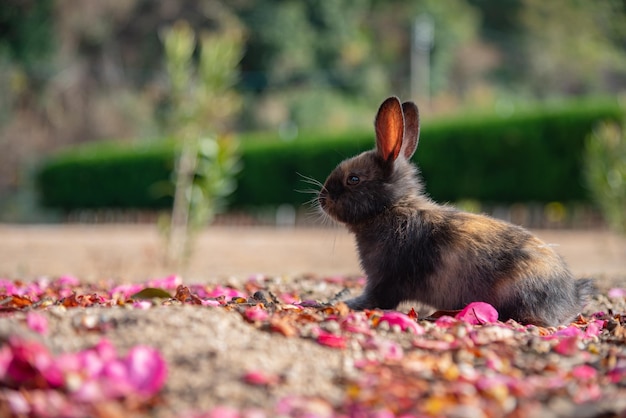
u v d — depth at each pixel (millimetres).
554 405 2961
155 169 28594
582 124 20828
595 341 4102
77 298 4852
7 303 4570
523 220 22359
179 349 3299
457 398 2961
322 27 49469
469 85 52000
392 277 5148
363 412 2826
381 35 53062
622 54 55844
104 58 43625
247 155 26641
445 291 5008
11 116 37438
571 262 12484
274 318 3893
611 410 2902
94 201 30094
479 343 3844
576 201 21047
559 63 53750
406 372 3281
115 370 2936
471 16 55750
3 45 39156
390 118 5258
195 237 10859
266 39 46844
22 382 2941
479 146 22219
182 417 2721
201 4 45812
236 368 3154
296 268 11141
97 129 40500
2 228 25312
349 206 5254
